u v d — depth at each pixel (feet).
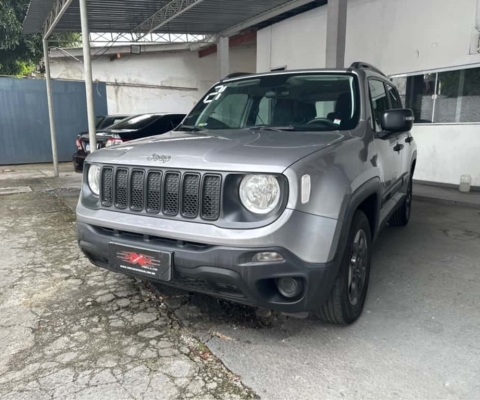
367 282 10.34
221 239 7.53
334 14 26.09
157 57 55.26
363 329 9.45
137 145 9.53
